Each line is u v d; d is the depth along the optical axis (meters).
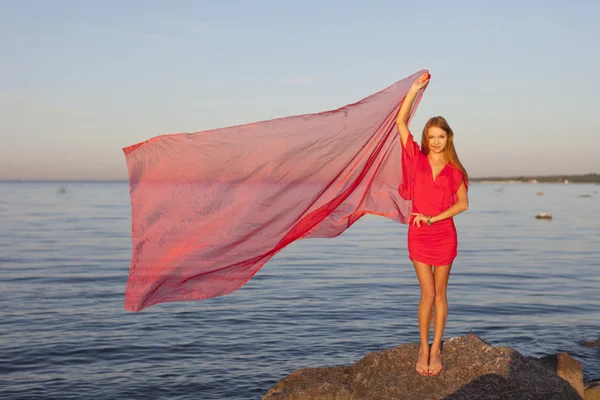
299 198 5.51
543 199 153.00
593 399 6.32
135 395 8.89
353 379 5.90
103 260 28.66
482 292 18.88
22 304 16.47
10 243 38.16
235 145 5.37
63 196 161.00
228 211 5.34
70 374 9.88
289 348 11.55
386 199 5.79
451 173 5.12
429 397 5.25
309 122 5.50
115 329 13.16
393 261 29.59
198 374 9.88
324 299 17.33
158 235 5.21
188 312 15.19
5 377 9.70
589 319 14.40
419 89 5.44
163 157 5.23
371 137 5.61
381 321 14.09
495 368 5.48
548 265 27.03
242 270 5.39
